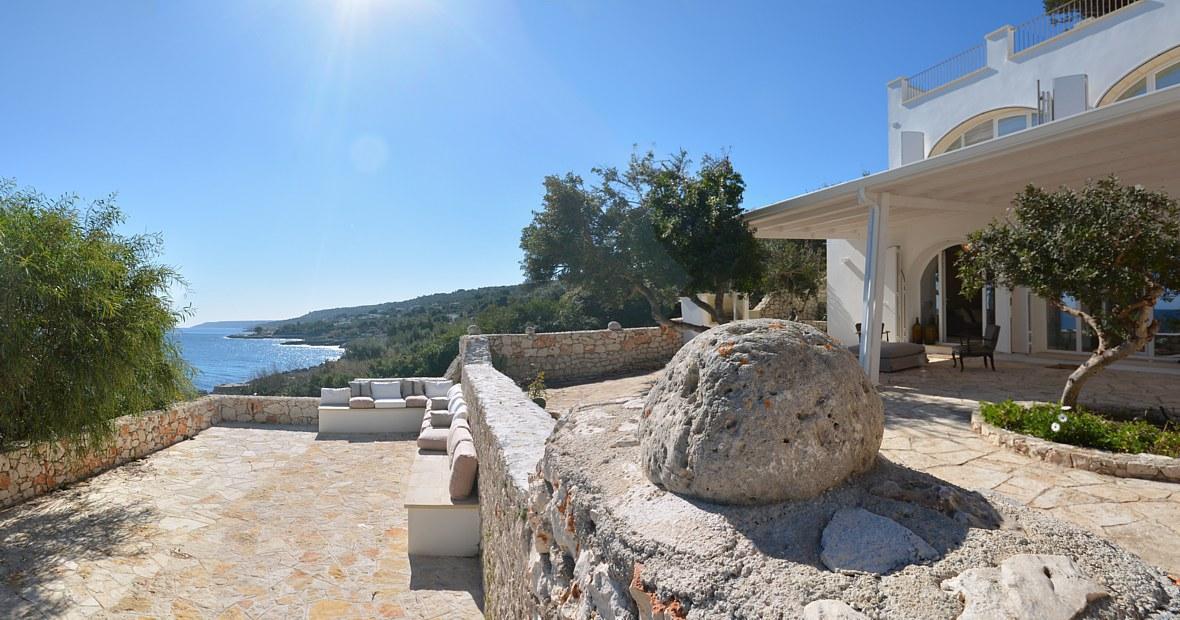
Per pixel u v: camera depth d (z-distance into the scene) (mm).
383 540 5879
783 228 13328
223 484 7664
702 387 1716
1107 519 3760
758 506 1566
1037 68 11922
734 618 1268
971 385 8836
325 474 8148
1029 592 1170
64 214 6836
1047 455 5020
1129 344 5594
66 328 6594
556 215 13781
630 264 13555
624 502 1807
